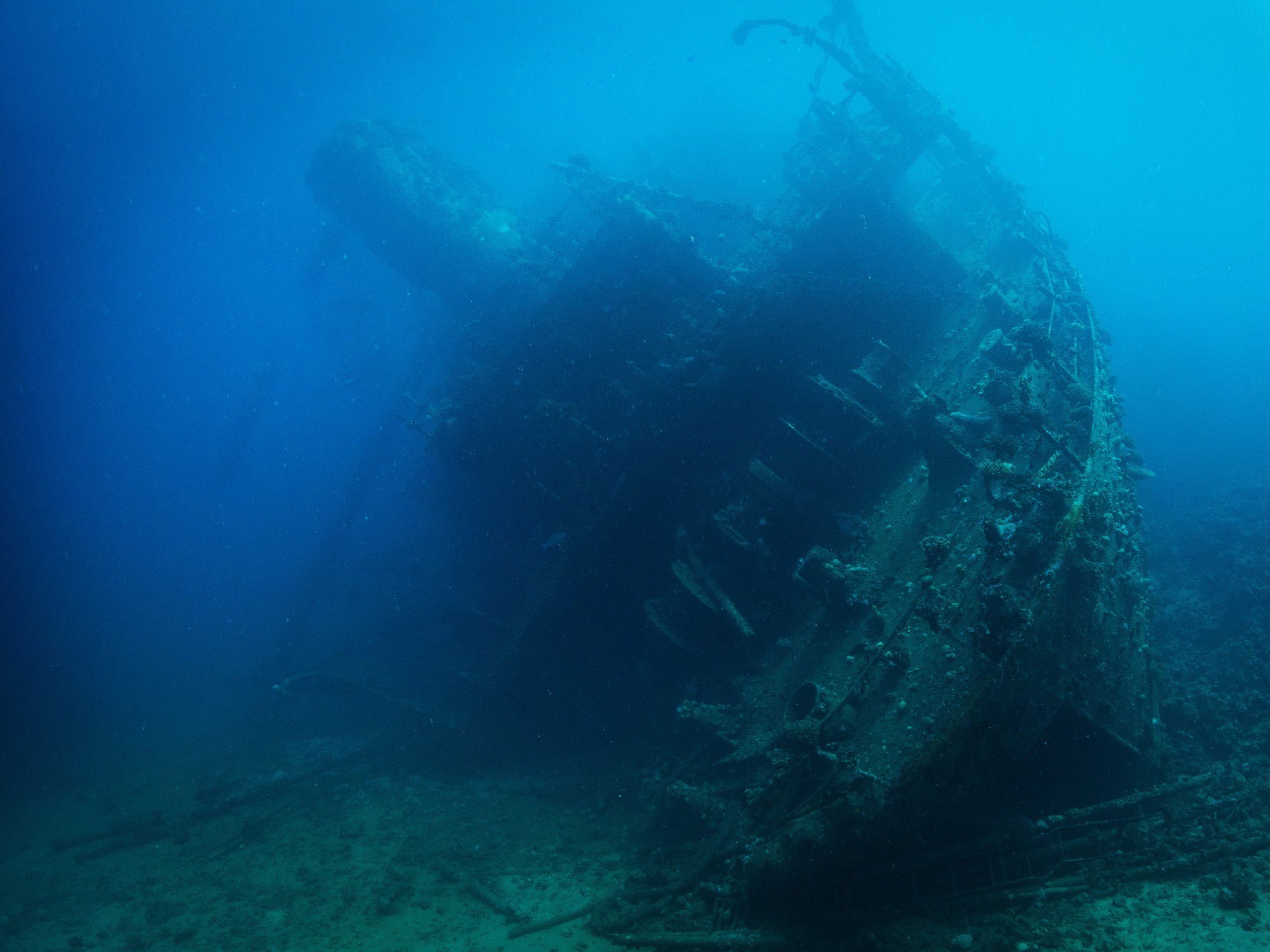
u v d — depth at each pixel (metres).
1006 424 6.85
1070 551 5.84
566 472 10.77
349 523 17.95
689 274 11.15
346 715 14.54
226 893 8.91
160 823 11.23
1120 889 5.61
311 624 18.48
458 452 11.23
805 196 11.15
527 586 11.20
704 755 8.58
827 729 6.29
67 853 10.92
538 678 11.08
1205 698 8.41
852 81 11.28
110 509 33.06
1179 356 23.91
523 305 12.66
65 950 8.30
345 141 13.40
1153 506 16.16
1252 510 13.28
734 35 12.39
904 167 11.20
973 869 5.86
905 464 9.17
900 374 9.84
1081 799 6.56
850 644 7.41
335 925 7.84
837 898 5.98
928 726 5.67
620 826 8.91
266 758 13.42
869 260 11.22
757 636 9.15
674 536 10.75
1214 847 5.74
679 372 10.18
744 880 6.29
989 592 5.41
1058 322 9.06
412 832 9.78
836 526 9.18
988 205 13.52
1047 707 5.74
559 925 7.10
